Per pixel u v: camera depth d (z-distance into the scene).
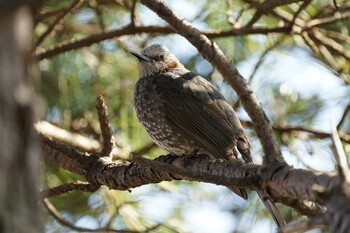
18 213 4.20
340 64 12.43
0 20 3.93
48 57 10.56
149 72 11.85
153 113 11.31
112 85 12.39
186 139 11.02
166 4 7.83
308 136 11.27
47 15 10.89
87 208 11.33
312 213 6.46
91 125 12.14
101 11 12.32
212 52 7.44
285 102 12.20
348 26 12.99
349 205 4.96
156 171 8.55
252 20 10.42
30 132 4.26
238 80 6.93
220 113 11.00
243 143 10.81
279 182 6.23
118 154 10.78
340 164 5.27
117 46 12.77
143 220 10.88
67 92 12.10
